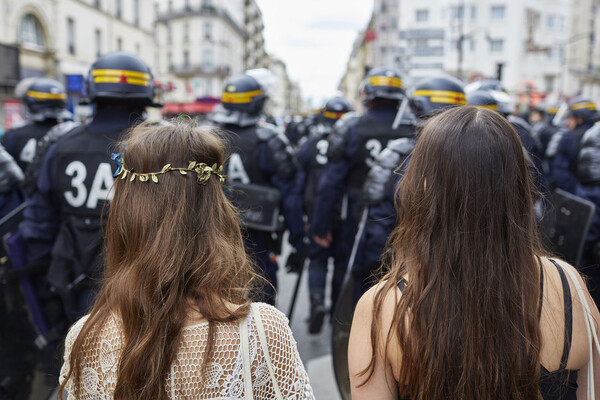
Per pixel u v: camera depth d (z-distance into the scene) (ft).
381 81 11.53
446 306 3.26
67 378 3.42
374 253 8.82
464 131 3.40
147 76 8.85
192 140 3.61
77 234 8.40
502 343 3.21
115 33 88.89
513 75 129.59
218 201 3.67
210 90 179.42
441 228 3.38
